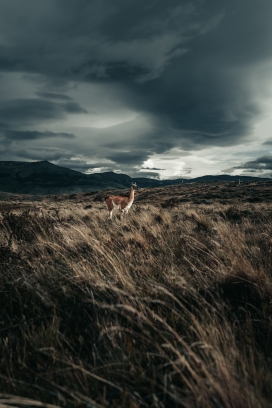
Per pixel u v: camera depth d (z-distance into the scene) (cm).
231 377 173
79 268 363
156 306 291
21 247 537
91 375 188
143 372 196
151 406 171
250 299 307
